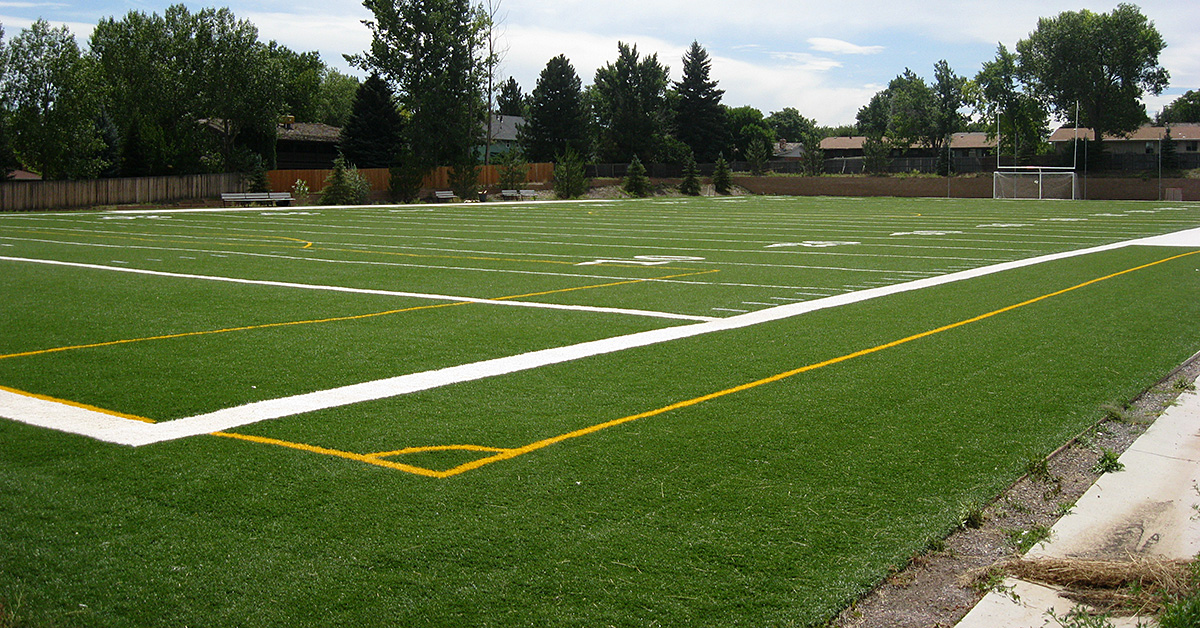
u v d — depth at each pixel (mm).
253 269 18656
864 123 147875
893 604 4484
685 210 47344
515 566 4746
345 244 25000
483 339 10906
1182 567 4629
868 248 24016
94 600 4375
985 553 5078
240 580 4574
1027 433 7109
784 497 5723
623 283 16516
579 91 86000
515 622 4191
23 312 12844
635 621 4211
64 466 6215
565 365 9438
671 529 5223
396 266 19359
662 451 6586
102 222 34906
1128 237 27859
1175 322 12164
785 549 4980
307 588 4496
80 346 10383
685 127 92500
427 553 4887
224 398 8055
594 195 67375
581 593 4465
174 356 9844
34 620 4184
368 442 6781
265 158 65562
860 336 11109
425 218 38656
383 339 10883
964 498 5738
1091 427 7301
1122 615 4340
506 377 8883
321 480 5969
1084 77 81750
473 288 15766
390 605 4340
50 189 45406
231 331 11398
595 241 26344
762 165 84500
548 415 7508
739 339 10906
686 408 7738
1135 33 80188
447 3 59656
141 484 5879
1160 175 67000
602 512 5461
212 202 52469
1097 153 74438
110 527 5203
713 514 5438
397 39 59812
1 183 43219
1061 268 18953
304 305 13672
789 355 9945
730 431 7078
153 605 4332
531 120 86375
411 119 62438
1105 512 5645
